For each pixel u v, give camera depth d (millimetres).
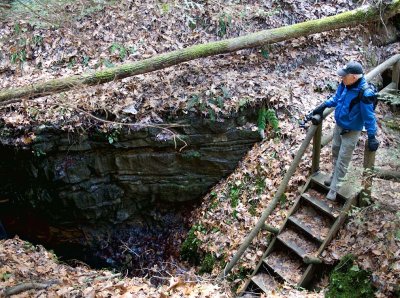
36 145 7328
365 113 4715
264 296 5047
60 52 8383
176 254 7547
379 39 8664
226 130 7352
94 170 7578
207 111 7258
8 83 8062
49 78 8047
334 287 4832
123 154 7473
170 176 7680
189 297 4547
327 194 5578
